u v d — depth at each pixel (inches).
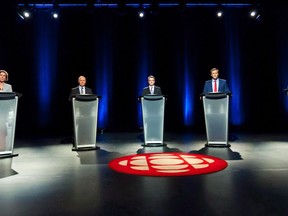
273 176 109.6
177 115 339.6
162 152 168.7
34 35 329.4
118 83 337.1
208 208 78.0
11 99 151.8
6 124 153.8
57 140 238.8
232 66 343.3
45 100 331.6
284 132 273.1
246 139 224.8
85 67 334.6
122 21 337.7
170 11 339.0
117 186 99.5
